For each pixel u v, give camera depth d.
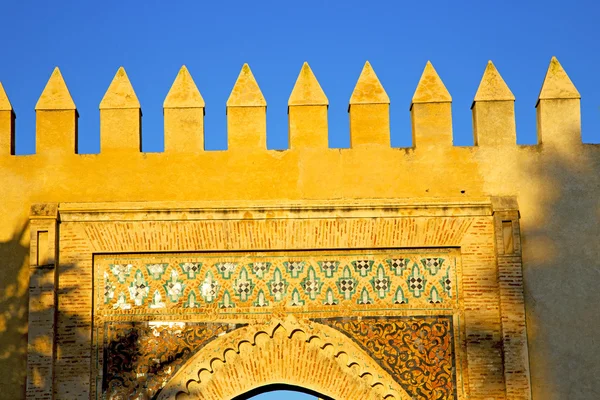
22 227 23.17
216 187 23.36
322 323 22.77
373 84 23.94
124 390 22.47
